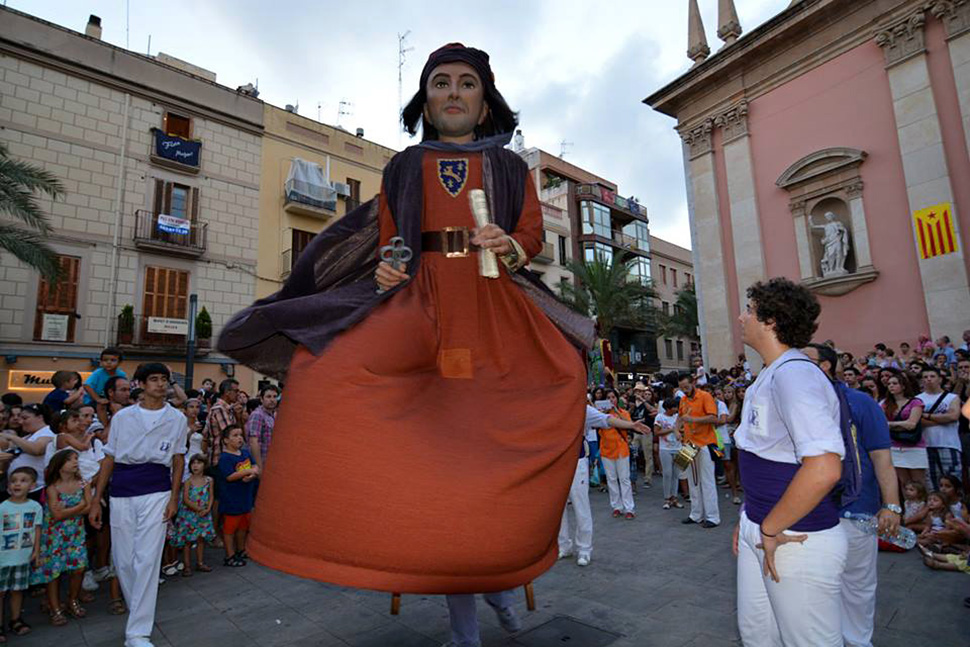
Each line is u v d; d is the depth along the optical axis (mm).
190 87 19828
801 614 2080
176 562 6172
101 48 18047
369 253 2445
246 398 9875
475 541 1555
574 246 34719
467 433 1768
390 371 1802
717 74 16781
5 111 16359
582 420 1982
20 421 6535
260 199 21141
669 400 8945
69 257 17125
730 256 16578
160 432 4262
